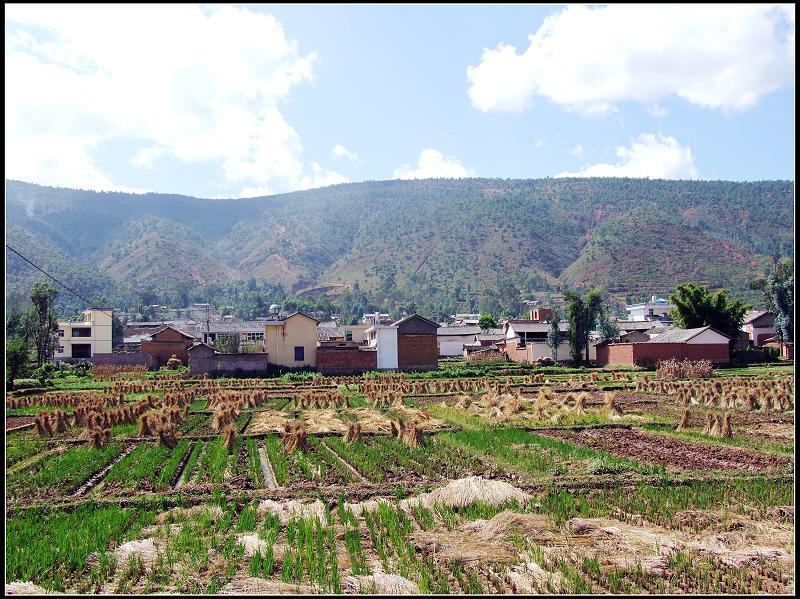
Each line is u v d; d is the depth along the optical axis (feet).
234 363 242.17
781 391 136.56
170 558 46.11
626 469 74.79
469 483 61.77
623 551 46.91
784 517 55.72
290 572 43.55
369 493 66.08
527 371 239.30
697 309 258.78
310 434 106.01
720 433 99.04
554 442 94.07
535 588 40.70
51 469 79.82
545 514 56.34
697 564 44.60
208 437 105.50
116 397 162.09
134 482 73.72
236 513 60.64
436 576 43.34
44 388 204.74
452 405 149.28
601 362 273.54
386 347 255.70
